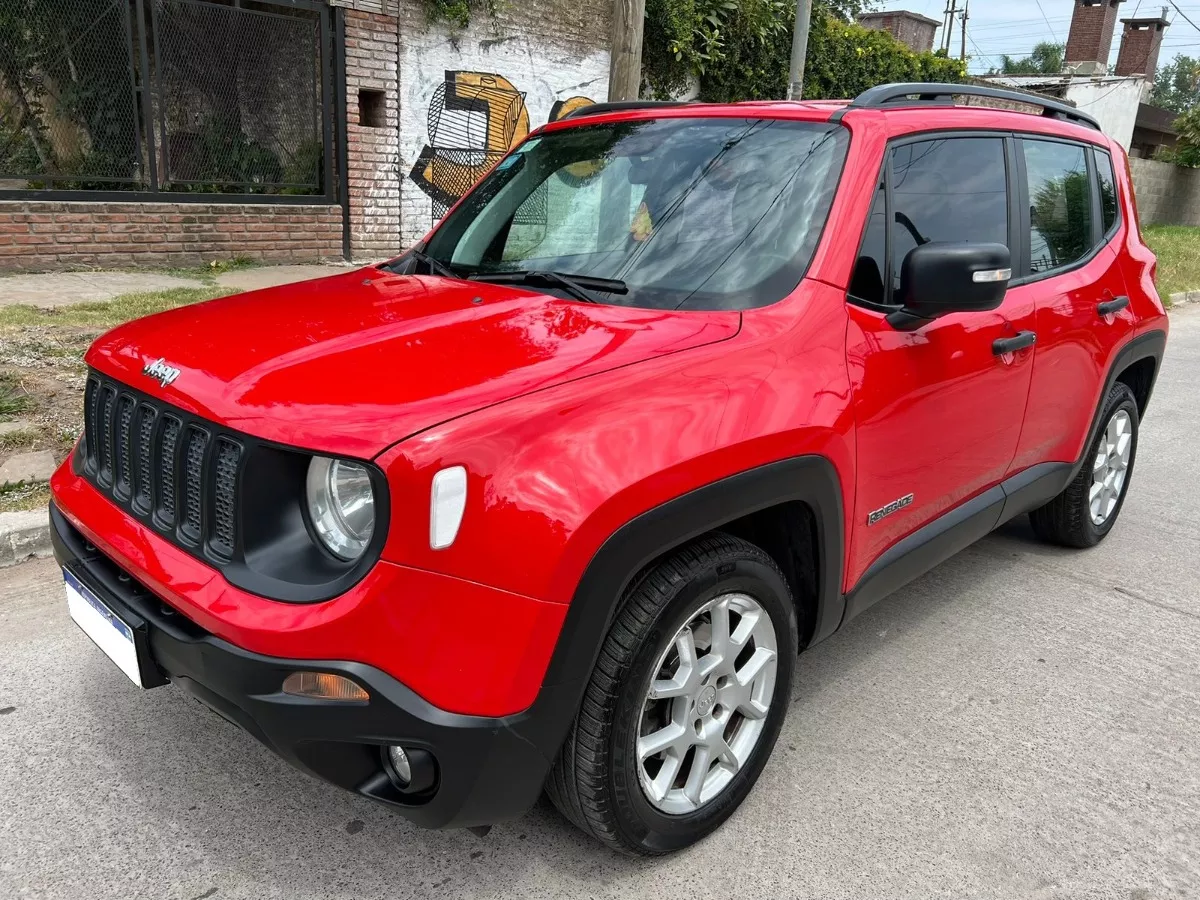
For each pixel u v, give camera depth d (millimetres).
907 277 2535
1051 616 3844
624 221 2924
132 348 2396
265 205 9328
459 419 1859
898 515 2859
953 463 3076
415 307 2523
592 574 1904
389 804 1987
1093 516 4422
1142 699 3242
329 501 1906
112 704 2904
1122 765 2857
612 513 1913
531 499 1843
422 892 2234
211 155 9008
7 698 2898
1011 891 2316
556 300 2578
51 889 2178
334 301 2637
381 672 1829
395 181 10148
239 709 1918
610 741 2072
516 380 2000
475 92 10547
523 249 3055
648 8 11555
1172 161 26984
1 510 3914
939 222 3027
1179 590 4148
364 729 1841
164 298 7203
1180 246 18875
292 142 9477
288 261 9617
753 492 2213
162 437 2137
